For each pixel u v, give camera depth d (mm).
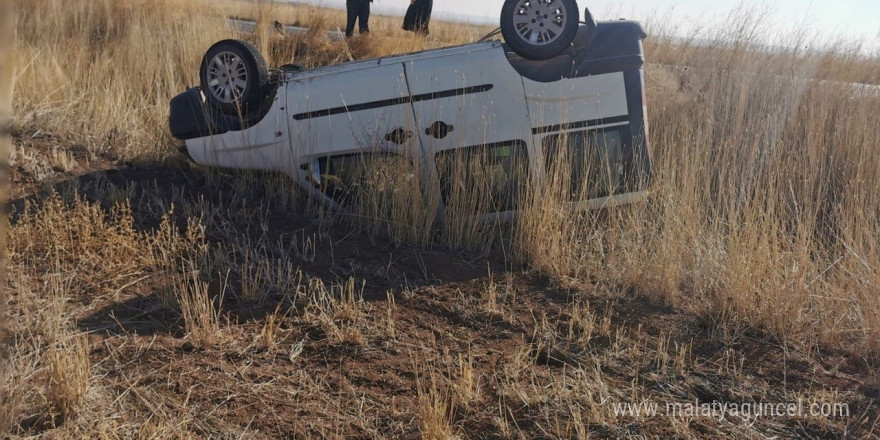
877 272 4781
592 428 3426
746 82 8297
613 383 3850
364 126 5559
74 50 8898
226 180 6293
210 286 4504
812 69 9078
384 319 4340
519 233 5441
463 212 5473
